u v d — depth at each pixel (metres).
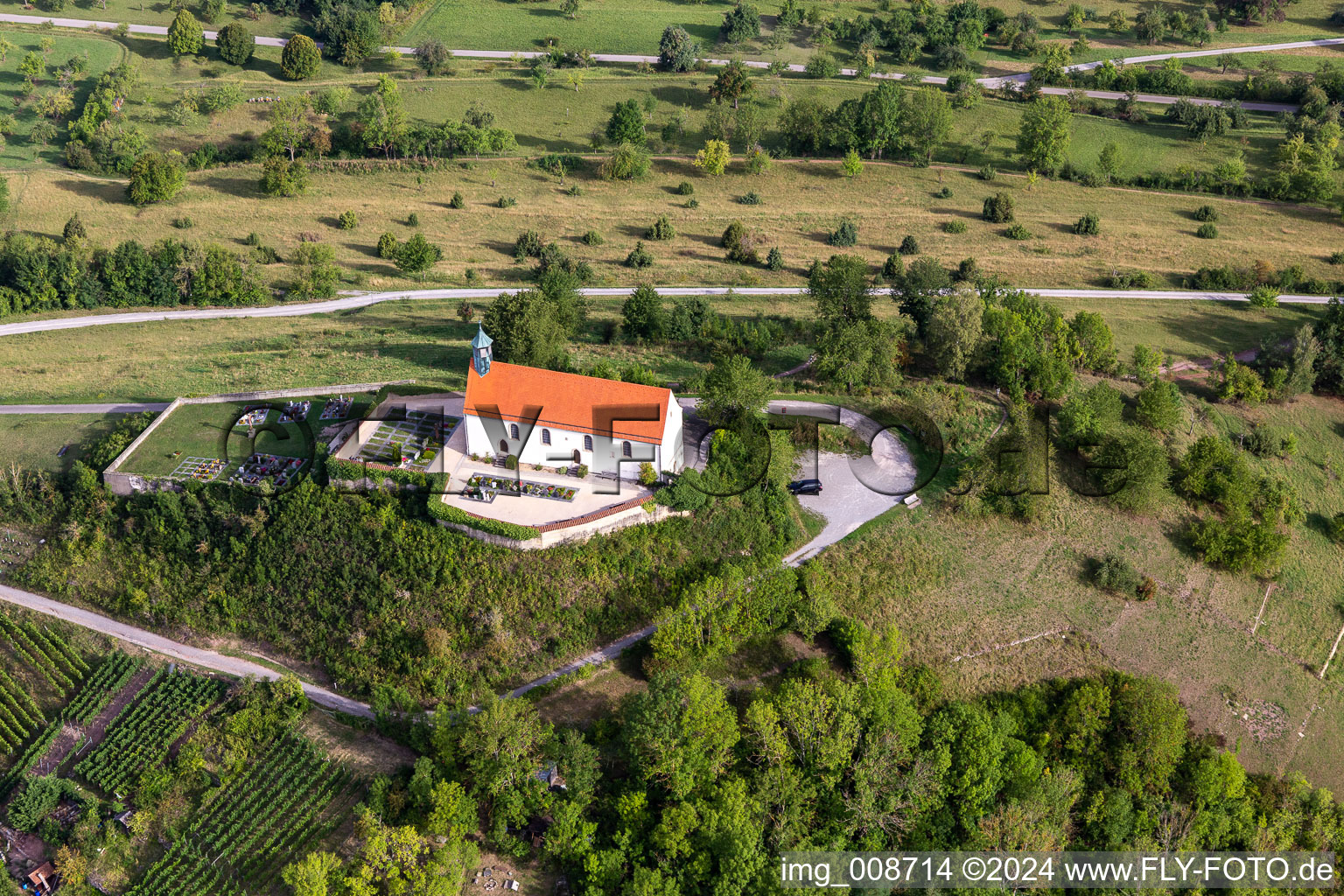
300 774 75.25
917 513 95.94
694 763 71.88
